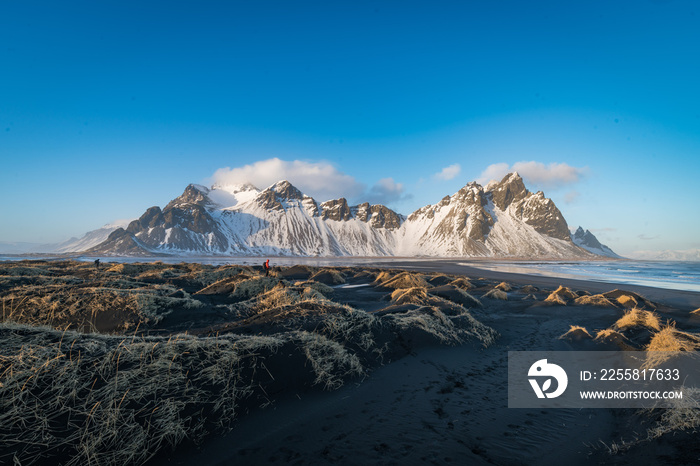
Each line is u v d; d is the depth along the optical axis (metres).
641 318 10.40
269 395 4.95
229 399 4.57
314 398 5.23
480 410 5.13
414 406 5.20
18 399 3.57
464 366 7.19
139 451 3.62
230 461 3.71
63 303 9.49
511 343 9.26
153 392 4.19
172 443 3.81
